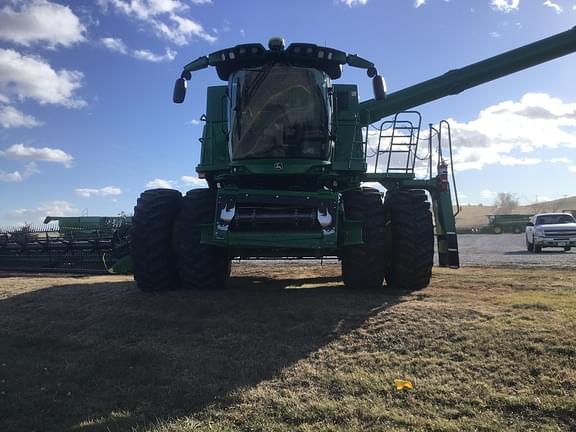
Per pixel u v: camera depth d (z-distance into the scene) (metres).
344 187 8.24
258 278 10.51
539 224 22.20
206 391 4.30
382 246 7.53
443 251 10.51
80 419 3.97
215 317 6.29
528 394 3.97
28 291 8.75
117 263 10.05
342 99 8.48
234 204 6.87
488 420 3.67
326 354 4.97
